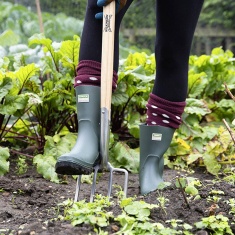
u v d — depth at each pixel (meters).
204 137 5.18
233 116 5.82
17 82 4.72
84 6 17.14
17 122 5.34
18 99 4.59
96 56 3.34
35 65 4.63
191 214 3.24
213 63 6.13
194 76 5.54
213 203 3.37
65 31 12.97
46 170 4.35
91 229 2.94
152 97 3.65
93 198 3.43
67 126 5.19
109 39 3.23
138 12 18.52
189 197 3.46
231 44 18.02
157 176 3.69
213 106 5.77
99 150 3.34
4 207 3.54
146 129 3.68
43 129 5.06
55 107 5.00
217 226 3.03
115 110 5.30
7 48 7.12
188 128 5.24
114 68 3.38
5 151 4.34
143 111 5.39
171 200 3.42
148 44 18.02
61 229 2.95
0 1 17.09
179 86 3.59
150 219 3.10
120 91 5.05
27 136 5.10
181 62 3.54
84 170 3.23
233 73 6.19
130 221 2.96
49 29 12.37
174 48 3.48
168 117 3.64
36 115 5.02
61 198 3.77
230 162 4.86
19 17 13.59
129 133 5.40
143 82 5.08
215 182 3.83
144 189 3.64
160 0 3.38
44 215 3.34
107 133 3.30
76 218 3.01
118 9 3.31
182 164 4.94
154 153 3.68
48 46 5.00
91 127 3.34
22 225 3.09
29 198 3.78
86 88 3.34
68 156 3.19
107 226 2.97
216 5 18.39
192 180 3.57
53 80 5.02
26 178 4.40
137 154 4.79
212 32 17.88
